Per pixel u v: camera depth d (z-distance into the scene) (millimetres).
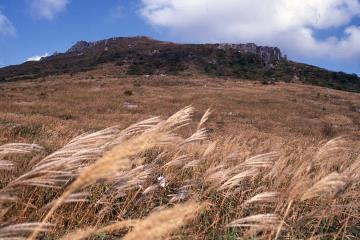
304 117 48469
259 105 53812
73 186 1576
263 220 3270
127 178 4156
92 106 43750
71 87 63812
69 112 36312
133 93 58156
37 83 74312
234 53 124500
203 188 5414
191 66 110750
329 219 5020
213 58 119625
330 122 46812
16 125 11016
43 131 12727
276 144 11047
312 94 67812
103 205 4395
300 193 3883
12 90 59031
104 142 3615
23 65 135250
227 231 4418
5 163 2902
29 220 3512
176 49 127812
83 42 172250
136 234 1351
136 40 150125
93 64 124062
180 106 48719
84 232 1916
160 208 4316
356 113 55719
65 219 4066
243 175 4422
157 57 120938
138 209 4730
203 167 6410
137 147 1542
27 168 4824
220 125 35406
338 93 73000
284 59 126812
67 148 2799
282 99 59688
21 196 3775
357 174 4289
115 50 136250
